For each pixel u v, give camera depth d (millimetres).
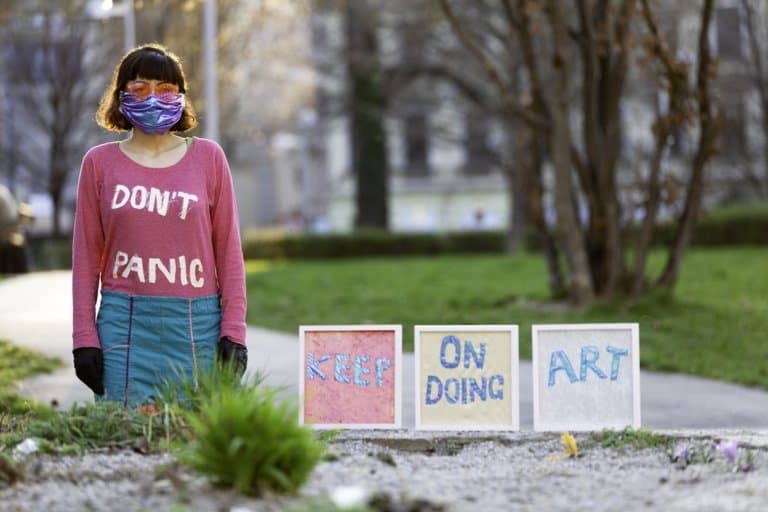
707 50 18297
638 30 18891
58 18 37031
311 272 30297
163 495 6297
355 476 6875
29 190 53562
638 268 19188
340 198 72125
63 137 40688
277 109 56188
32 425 8039
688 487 6789
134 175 8055
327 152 72750
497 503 6395
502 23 40031
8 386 12648
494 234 44719
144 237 7969
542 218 20750
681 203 20422
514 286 24156
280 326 18797
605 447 8133
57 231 42125
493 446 8320
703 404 12266
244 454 6250
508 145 43500
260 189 92125
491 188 72500
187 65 29766
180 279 8023
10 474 6738
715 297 20859
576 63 28453
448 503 6266
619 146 19516
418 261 35125
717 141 18906
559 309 19484
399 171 73375
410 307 20812
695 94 18453
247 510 5832
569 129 19250
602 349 8469
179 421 7652
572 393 8453
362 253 43250
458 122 57125
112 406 7863
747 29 36875
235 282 8172
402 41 44969
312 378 8547
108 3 21469
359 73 46812
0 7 33500
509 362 8484
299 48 47781
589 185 19578
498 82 19453
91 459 7297
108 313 8023
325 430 8516
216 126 23453
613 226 19484
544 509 6250
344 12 44469
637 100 42125
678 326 17234
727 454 7305
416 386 8516
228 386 7520
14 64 41406
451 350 8516
